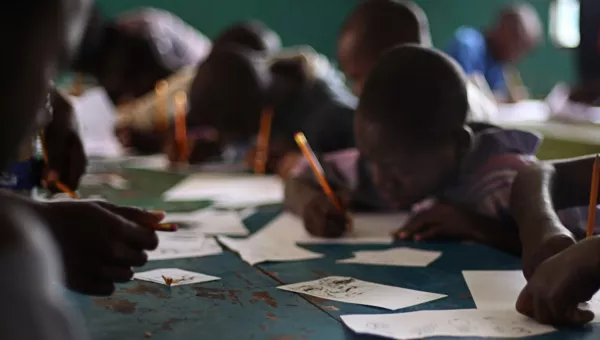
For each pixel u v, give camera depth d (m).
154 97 2.86
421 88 1.16
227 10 4.00
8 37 0.37
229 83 1.95
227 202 1.68
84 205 0.73
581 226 1.07
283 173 2.00
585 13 2.57
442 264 1.08
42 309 0.36
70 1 0.39
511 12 3.71
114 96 3.06
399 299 0.88
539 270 0.80
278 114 2.02
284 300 0.88
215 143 2.46
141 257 0.76
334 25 4.25
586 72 2.63
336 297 0.89
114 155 2.72
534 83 4.32
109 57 2.98
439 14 4.33
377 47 1.62
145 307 0.84
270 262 1.09
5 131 0.39
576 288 0.75
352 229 1.34
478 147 1.27
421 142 1.16
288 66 2.04
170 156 2.43
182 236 1.27
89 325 0.78
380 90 1.18
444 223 1.25
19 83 0.38
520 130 1.28
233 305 0.86
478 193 1.25
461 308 0.85
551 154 2.15
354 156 1.55
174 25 3.18
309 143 1.96
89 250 0.73
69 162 1.27
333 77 2.07
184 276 0.99
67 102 1.28
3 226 0.37
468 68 3.55
